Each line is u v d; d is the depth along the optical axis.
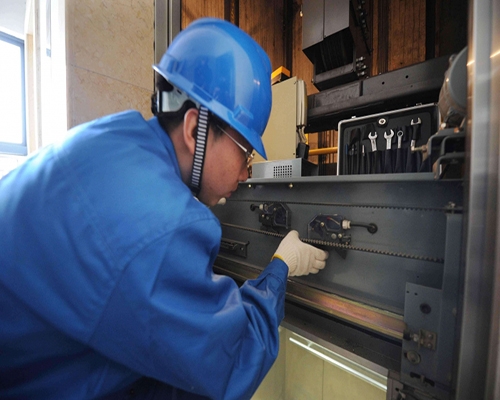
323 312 0.79
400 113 0.82
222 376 0.39
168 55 0.49
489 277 0.35
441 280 0.56
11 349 0.37
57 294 0.33
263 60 0.53
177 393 0.53
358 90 1.00
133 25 1.17
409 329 0.57
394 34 1.95
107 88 1.10
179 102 0.47
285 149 1.14
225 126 0.48
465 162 0.39
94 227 0.33
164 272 0.34
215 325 0.37
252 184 0.95
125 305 0.33
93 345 0.34
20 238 0.34
